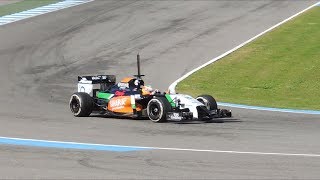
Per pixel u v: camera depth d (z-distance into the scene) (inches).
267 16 4626.0
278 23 4394.7
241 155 1453.0
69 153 1481.3
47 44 4074.8
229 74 3312.0
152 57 3718.0
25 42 4124.0
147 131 1871.3
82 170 1275.8
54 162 1365.7
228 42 3983.8
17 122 2090.3
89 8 5128.0
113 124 2027.6
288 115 2313.0
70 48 3966.5
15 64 3592.5
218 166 1315.2
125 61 3654.0
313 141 1694.1
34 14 4985.2
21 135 1797.5
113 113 2193.7
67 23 4628.4
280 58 3572.8
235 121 2114.9
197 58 3663.9
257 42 3922.2
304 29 4175.7
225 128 1941.4
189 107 2030.0
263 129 1930.4
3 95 2802.7
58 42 4119.1
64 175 1225.4
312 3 5007.4
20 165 1333.7
